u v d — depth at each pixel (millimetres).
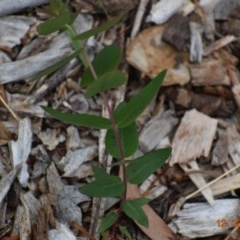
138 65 777
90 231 727
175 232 732
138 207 692
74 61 779
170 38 782
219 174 753
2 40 785
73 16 645
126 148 680
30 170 742
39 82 772
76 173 744
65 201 731
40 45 785
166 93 777
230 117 775
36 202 728
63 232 715
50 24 628
